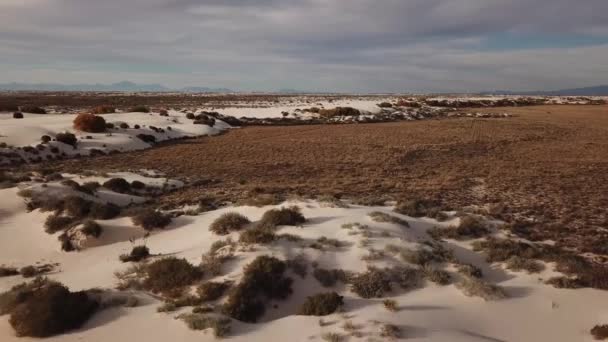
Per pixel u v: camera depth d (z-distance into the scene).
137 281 12.77
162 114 69.38
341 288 12.23
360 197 25.00
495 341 9.91
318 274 12.59
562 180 30.27
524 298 12.25
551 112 101.12
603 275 13.53
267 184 29.67
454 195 25.98
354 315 10.56
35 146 41.28
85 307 10.59
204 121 65.06
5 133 43.34
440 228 18.17
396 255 13.92
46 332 9.69
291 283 12.21
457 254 15.45
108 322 10.30
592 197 25.31
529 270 14.20
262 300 11.41
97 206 20.14
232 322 10.17
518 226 19.70
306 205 19.25
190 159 41.12
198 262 13.62
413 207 21.30
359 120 78.56
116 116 63.34
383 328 9.73
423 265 13.59
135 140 48.97
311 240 14.65
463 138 54.62
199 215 20.61
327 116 82.94
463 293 12.23
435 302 11.63
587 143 50.75
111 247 17.16
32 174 28.91
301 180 31.14
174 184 29.61
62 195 22.19
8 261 15.95
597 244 17.39
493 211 22.05
